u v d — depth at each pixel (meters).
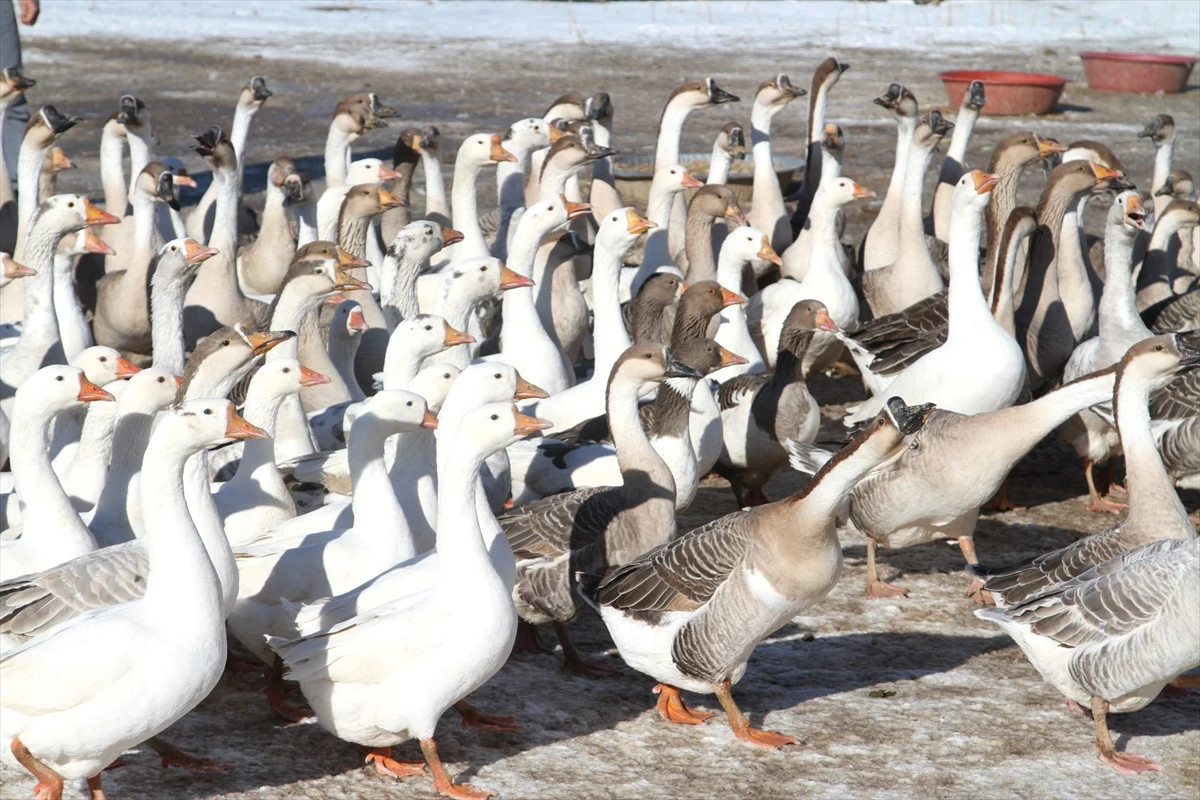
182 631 5.62
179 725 6.72
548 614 7.44
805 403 9.70
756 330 12.32
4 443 9.34
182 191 19.61
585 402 9.95
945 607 8.50
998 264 10.38
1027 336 10.95
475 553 6.18
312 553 6.84
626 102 28.06
